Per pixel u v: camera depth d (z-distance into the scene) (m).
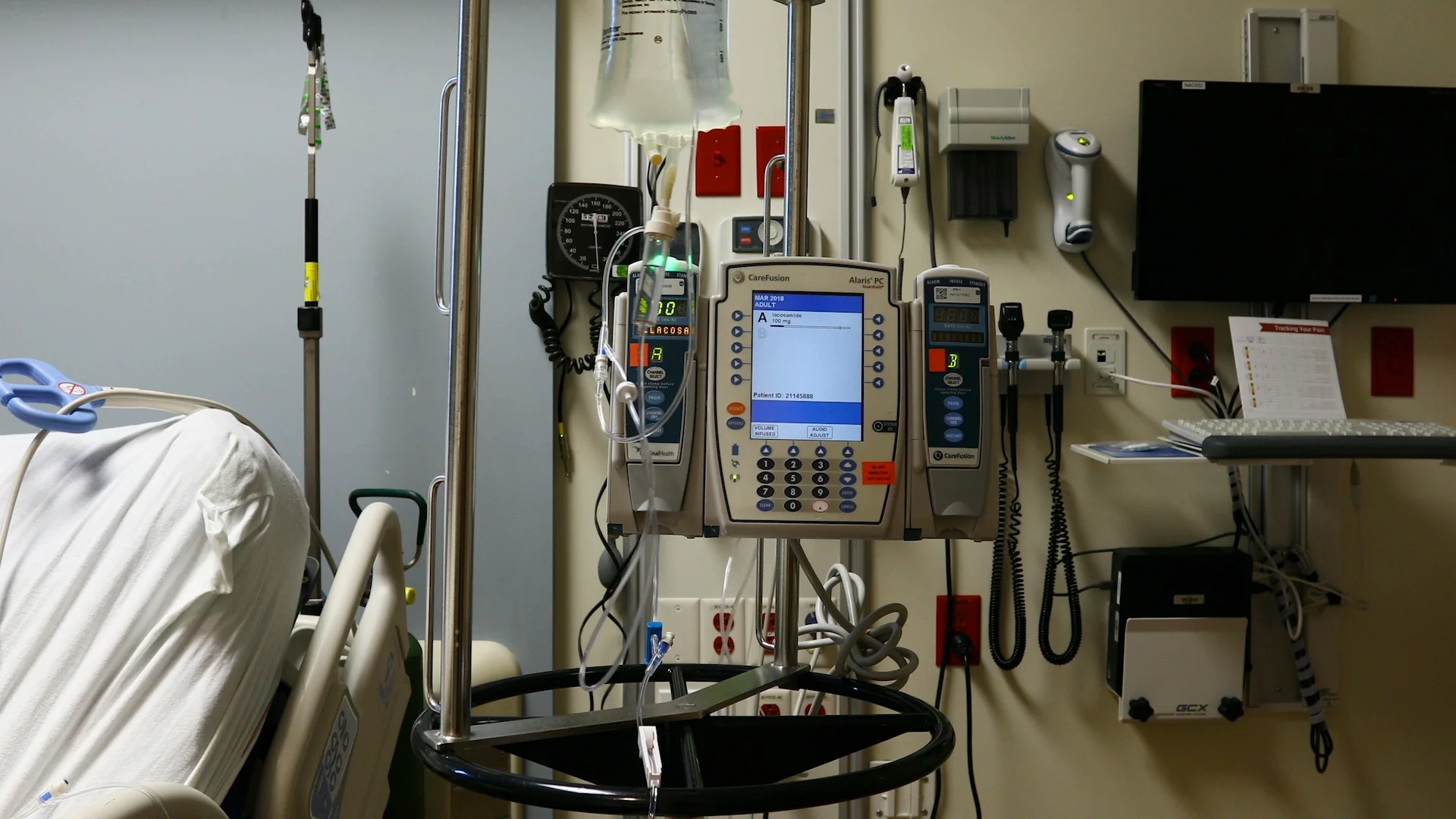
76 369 1.94
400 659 1.33
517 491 1.96
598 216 1.93
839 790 0.91
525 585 1.96
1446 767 2.09
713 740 1.14
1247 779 2.06
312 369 1.78
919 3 2.04
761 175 1.99
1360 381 2.10
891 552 2.02
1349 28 2.08
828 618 1.79
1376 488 2.08
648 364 1.17
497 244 1.96
